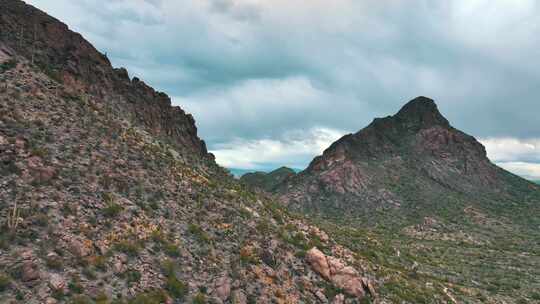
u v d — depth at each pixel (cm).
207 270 2950
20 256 2089
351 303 3603
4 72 4322
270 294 3070
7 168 2808
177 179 4628
